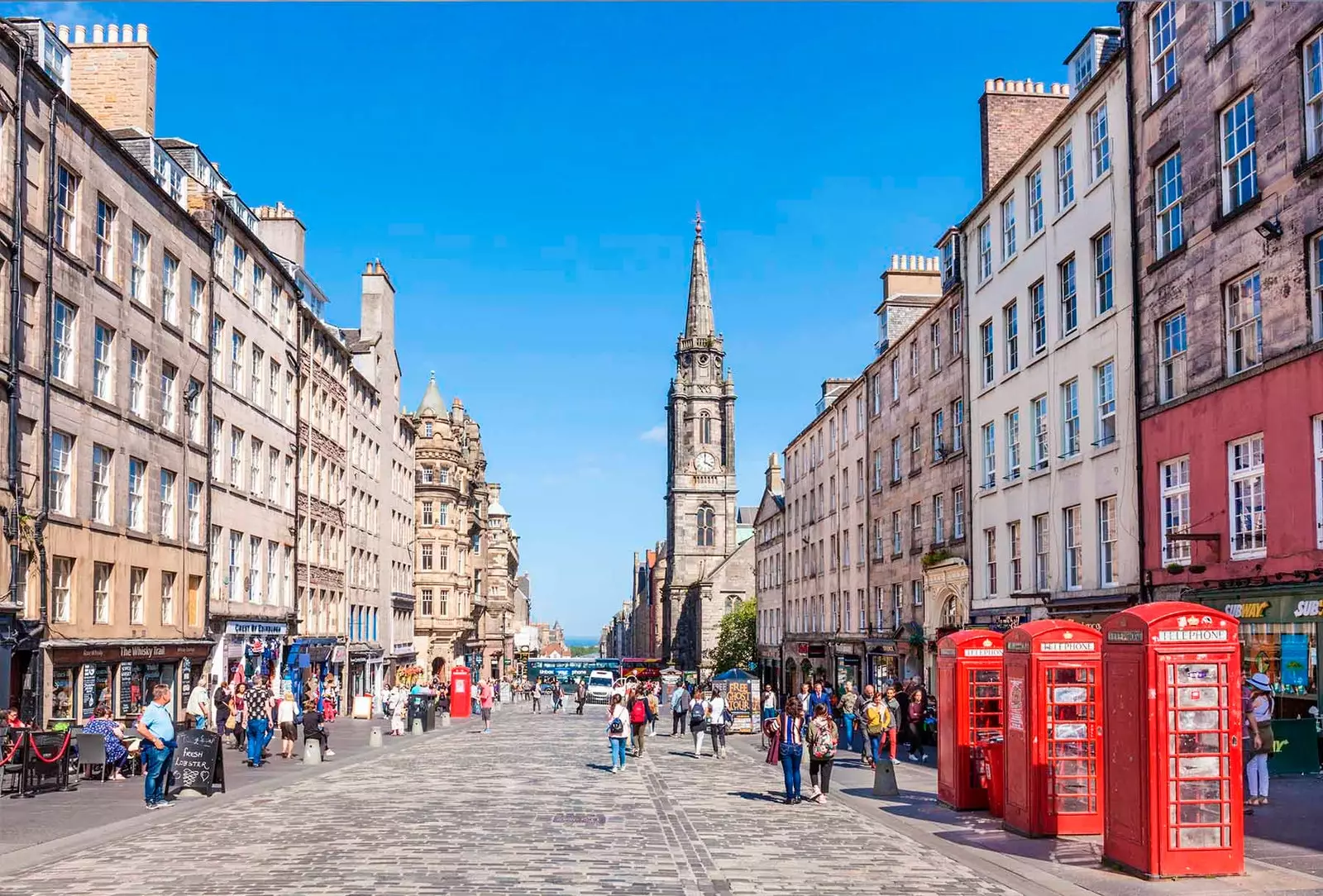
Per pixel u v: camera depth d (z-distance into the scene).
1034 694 15.26
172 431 33.28
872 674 48.50
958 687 18.39
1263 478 20.67
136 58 34.72
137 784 21.25
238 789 20.62
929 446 40.47
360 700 48.72
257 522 42.00
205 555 35.84
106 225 29.41
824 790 19.41
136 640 29.58
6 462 23.72
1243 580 20.95
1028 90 35.31
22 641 23.86
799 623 66.50
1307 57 19.62
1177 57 23.89
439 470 83.88
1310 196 19.27
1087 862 13.13
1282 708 20.16
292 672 45.31
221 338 38.25
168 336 33.06
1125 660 12.57
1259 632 20.89
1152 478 24.52
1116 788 12.70
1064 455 29.12
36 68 25.16
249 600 40.91
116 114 34.50
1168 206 24.39
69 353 27.12
